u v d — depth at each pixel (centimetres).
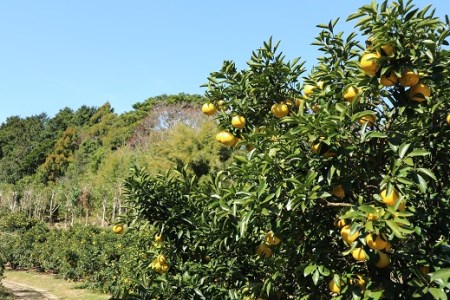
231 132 305
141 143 3203
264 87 291
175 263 357
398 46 200
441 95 244
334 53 280
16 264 1670
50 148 4959
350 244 219
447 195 250
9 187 3678
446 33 220
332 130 213
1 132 5788
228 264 317
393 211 193
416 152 200
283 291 278
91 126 5112
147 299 354
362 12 225
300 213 245
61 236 1566
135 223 400
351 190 238
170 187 372
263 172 231
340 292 228
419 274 206
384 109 238
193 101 3784
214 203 274
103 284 1177
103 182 2831
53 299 1083
